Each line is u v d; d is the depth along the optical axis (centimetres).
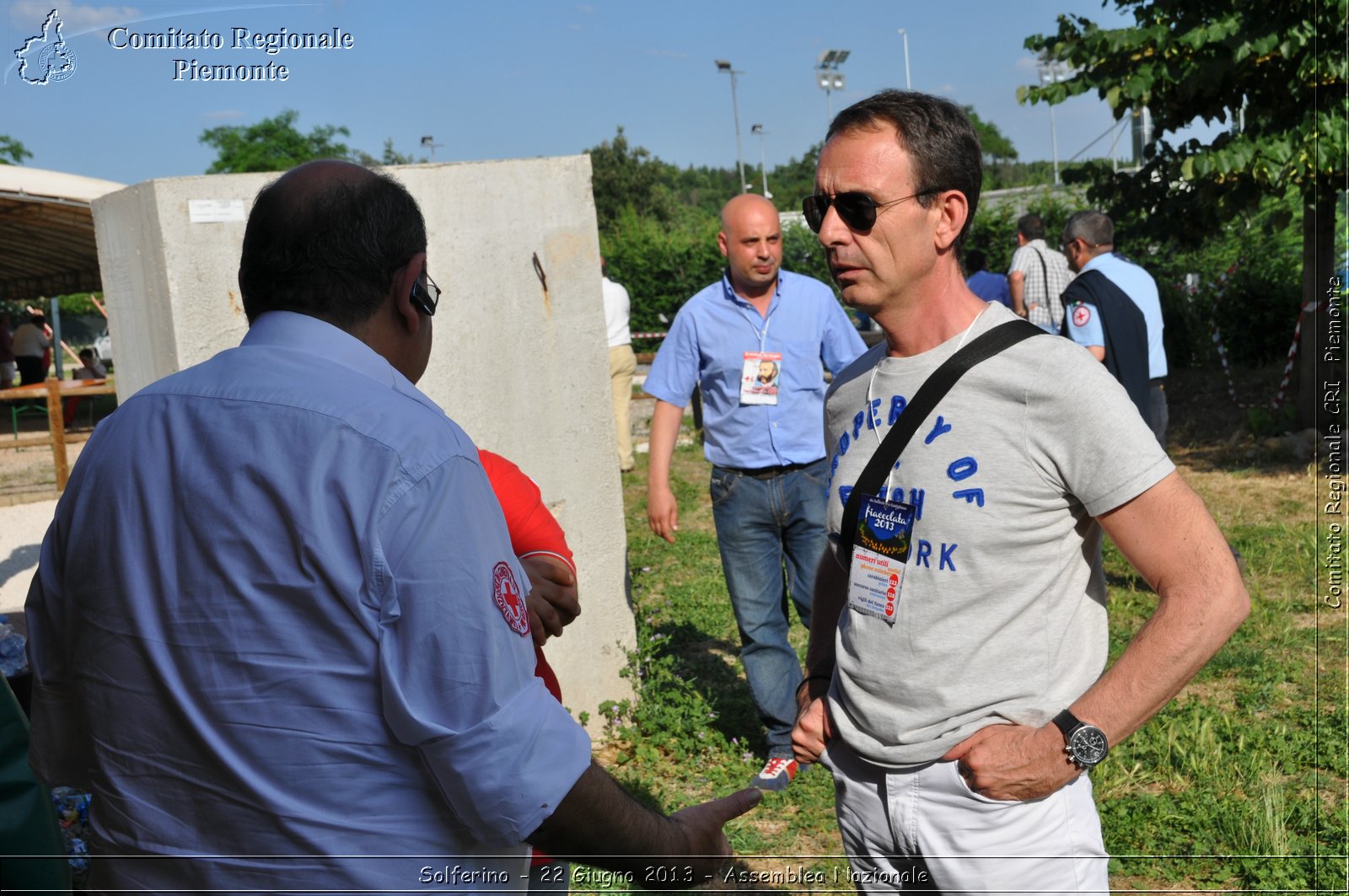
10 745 205
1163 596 172
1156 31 885
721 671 556
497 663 135
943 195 184
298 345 145
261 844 136
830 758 210
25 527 949
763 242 418
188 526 136
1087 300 573
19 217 1222
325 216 147
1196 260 1469
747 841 380
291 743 134
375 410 138
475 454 147
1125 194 1077
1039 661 182
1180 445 1044
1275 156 878
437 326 421
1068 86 952
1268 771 409
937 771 188
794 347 426
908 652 186
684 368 443
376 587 132
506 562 143
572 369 464
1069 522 181
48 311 3409
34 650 153
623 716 487
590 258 467
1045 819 184
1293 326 1325
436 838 139
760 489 432
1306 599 611
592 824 148
